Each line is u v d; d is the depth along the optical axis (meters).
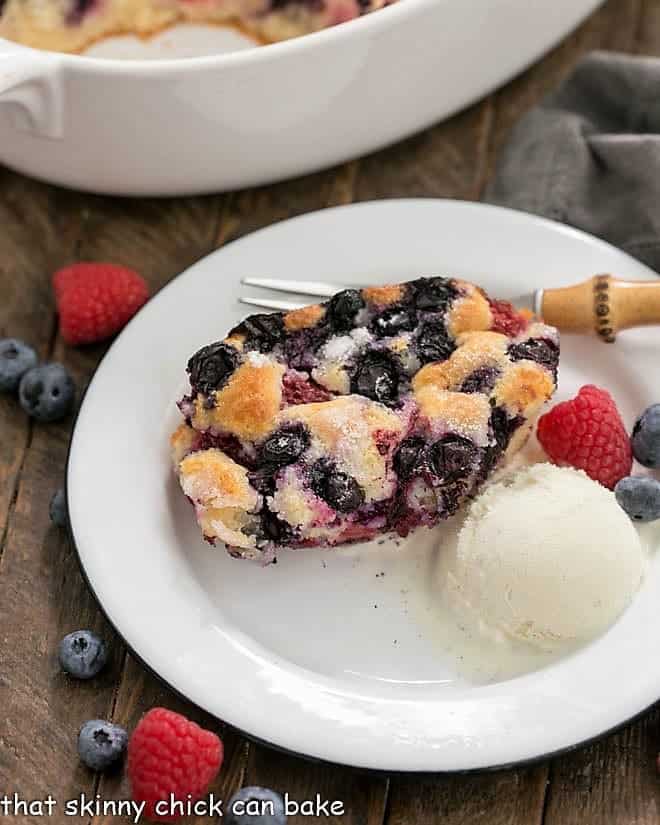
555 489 0.54
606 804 0.53
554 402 0.58
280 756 0.53
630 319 0.58
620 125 0.66
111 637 0.56
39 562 0.57
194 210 0.65
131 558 0.55
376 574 0.55
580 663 0.52
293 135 0.62
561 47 0.69
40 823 0.53
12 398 0.61
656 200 0.62
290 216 0.65
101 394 0.58
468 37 0.62
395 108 0.63
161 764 0.51
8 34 0.67
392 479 0.54
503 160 0.65
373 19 0.59
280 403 0.55
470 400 0.55
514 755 0.51
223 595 0.55
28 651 0.56
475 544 0.54
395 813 0.53
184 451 0.56
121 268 0.62
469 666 0.53
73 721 0.54
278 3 0.67
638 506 0.55
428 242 0.61
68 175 0.64
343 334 0.56
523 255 0.60
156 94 0.59
